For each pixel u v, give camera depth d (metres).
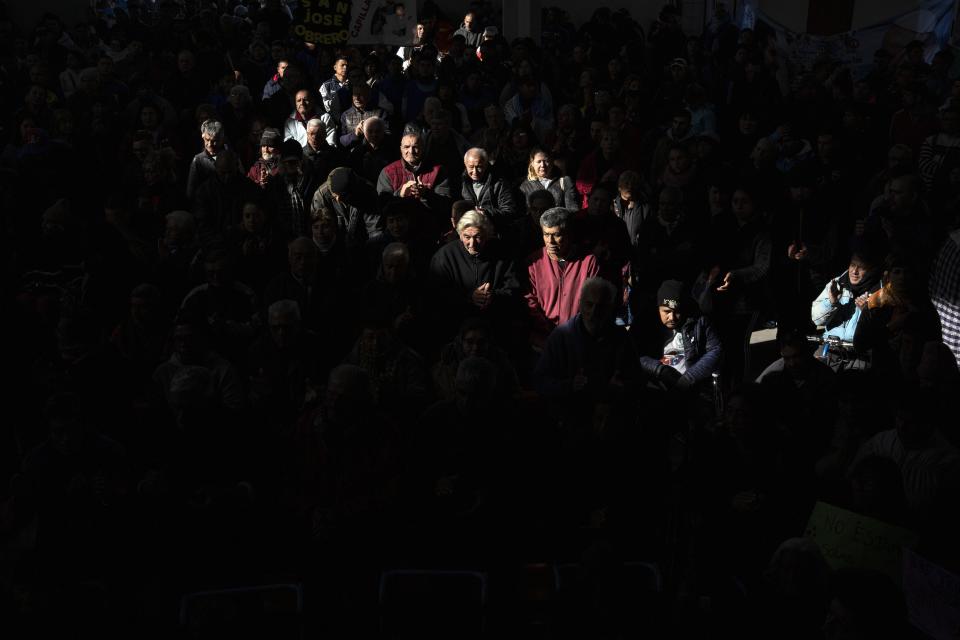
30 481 4.96
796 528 4.98
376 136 9.34
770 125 12.61
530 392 6.14
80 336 6.18
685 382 6.64
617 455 5.17
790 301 7.70
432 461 5.18
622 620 4.08
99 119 11.04
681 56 16.19
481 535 4.95
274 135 8.73
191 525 4.97
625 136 10.84
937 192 8.66
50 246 7.10
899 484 4.66
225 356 6.43
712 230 7.71
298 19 10.74
